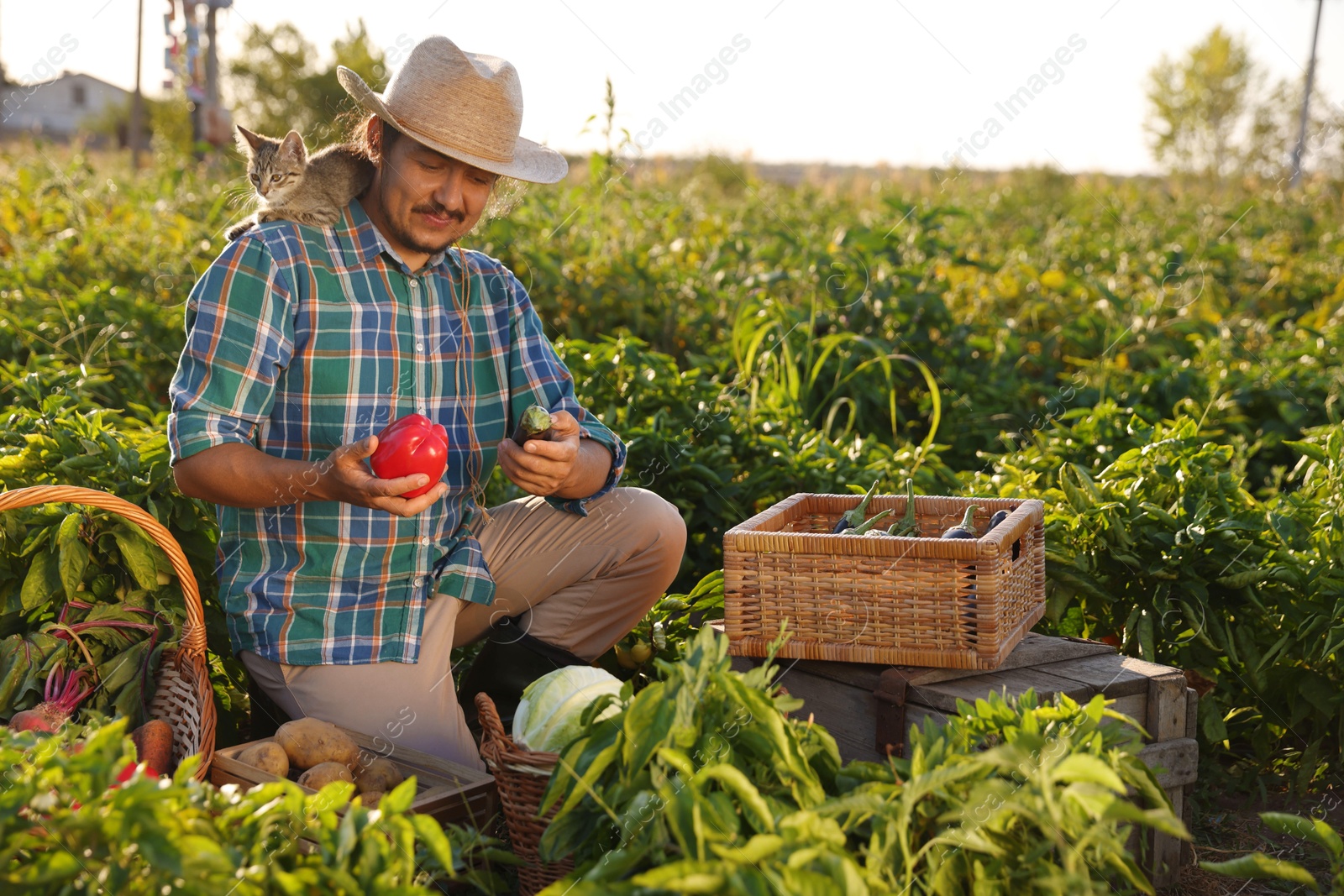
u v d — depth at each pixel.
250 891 1.59
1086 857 1.85
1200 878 2.56
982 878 1.78
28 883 1.54
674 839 1.77
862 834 1.86
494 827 2.42
